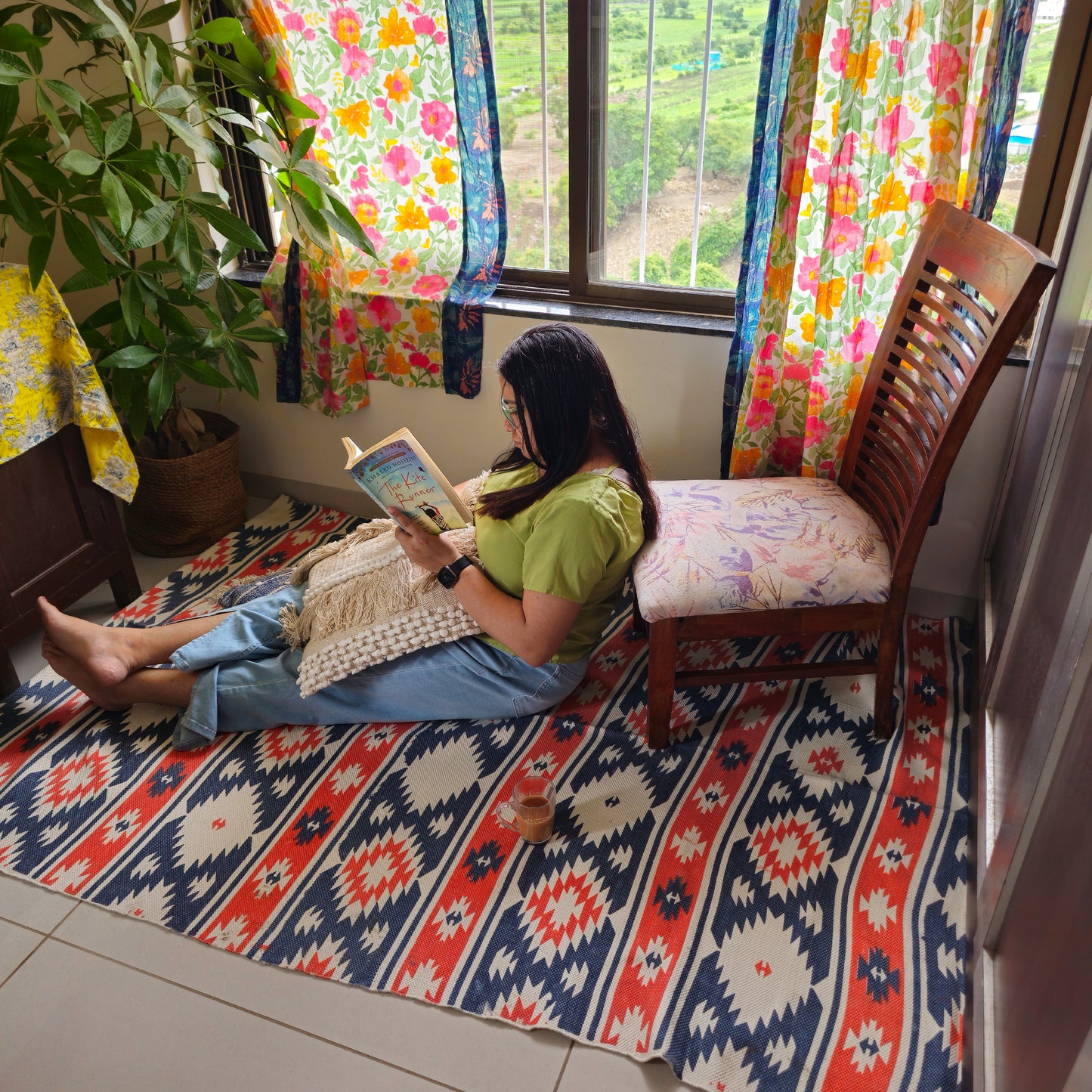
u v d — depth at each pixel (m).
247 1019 1.52
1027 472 1.81
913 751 1.94
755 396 2.13
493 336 2.47
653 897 1.67
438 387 2.60
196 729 1.98
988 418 2.09
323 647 1.93
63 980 1.58
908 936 1.58
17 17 2.46
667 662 1.86
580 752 1.97
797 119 1.87
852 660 1.97
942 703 2.06
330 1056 1.46
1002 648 1.77
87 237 2.09
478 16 2.14
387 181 2.47
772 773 1.90
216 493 2.70
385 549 1.98
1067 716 1.16
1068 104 1.86
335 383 2.62
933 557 2.31
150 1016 1.53
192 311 2.75
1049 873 1.13
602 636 2.21
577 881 1.70
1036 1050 1.06
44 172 2.02
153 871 1.76
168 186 2.59
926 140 1.88
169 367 2.33
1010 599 1.76
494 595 1.80
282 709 2.01
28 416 2.03
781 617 1.82
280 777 1.94
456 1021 1.50
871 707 2.05
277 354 2.66
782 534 1.85
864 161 1.88
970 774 1.88
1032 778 1.28
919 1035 1.43
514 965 1.57
